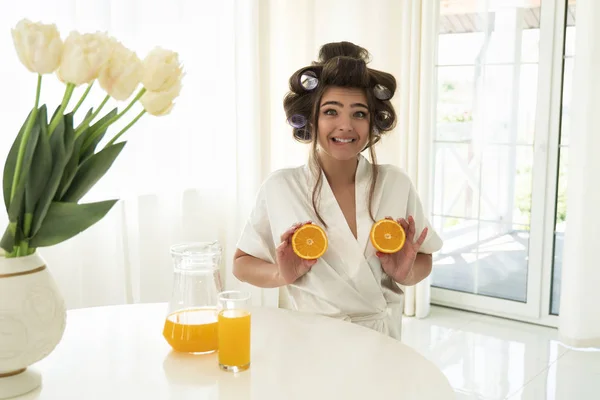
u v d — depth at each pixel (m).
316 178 1.71
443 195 3.93
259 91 3.63
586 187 3.18
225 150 3.54
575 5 3.35
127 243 3.09
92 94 2.85
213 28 3.39
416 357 1.32
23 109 2.69
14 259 1.12
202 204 3.47
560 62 3.43
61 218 1.12
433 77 3.61
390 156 3.71
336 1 3.68
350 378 1.22
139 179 3.14
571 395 2.74
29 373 1.18
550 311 3.66
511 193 3.69
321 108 1.66
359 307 1.67
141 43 3.07
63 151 1.08
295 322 1.54
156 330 1.47
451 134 3.84
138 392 1.15
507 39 3.58
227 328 1.23
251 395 1.14
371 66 3.68
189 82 3.31
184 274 1.32
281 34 3.72
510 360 3.13
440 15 3.77
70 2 2.76
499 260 3.79
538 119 3.52
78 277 2.93
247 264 1.77
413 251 1.56
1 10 2.58
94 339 1.41
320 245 1.50
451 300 3.94
